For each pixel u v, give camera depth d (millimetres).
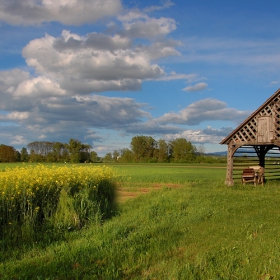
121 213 12758
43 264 6922
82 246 8008
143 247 7980
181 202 14102
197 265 6590
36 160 84750
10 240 8578
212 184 24766
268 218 11391
